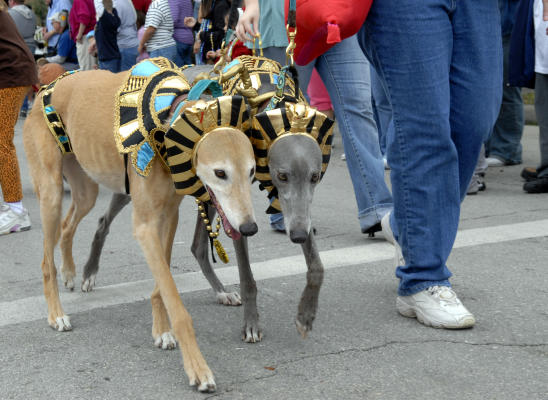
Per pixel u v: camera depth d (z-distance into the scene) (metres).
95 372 2.82
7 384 2.73
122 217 5.68
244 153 2.54
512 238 4.64
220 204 2.56
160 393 2.62
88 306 3.63
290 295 3.71
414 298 3.27
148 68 3.08
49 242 3.39
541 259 4.19
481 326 3.21
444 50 3.12
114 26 10.63
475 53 3.19
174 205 2.99
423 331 3.17
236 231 2.56
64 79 3.46
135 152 2.77
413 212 3.23
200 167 2.58
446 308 3.18
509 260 4.18
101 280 4.11
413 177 3.20
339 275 3.99
